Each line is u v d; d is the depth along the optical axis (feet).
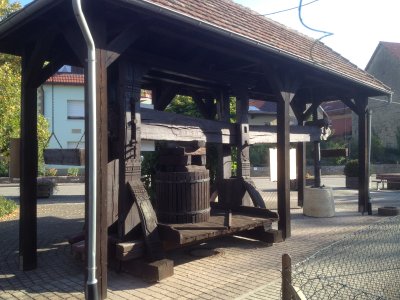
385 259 19.70
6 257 21.59
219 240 24.62
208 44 20.30
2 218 34.76
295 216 34.27
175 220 20.59
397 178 63.57
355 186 64.13
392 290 15.05
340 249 21.95
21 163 19.70
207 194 21.67
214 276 17.76
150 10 15.60
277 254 21.33
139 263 17.57
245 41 19.85
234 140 26.27
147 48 23.65
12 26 17.52
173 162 21.22
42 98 92.53
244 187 26.16
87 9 15.39
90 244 14.73
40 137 48.83
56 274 18.51
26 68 20.06
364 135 36.01
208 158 32.19
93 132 15.07
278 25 30.94
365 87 33.24
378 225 29.43
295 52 24.20
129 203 18.79
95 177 15.01
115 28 17.97
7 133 38.99
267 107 107.34
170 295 15.56
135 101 19.44
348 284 15.72
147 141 20.80
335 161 105.50
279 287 16.07
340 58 35.83
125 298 15.34
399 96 110.93
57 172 89.40
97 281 14.96
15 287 16.83
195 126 23.09
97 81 15.71
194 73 22.86
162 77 26.55
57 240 25.40
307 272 17.39
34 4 15.48
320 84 32.50
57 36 19.40
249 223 21.72
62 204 44.88
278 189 25.35
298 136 32.71
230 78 25.67
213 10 21.30
